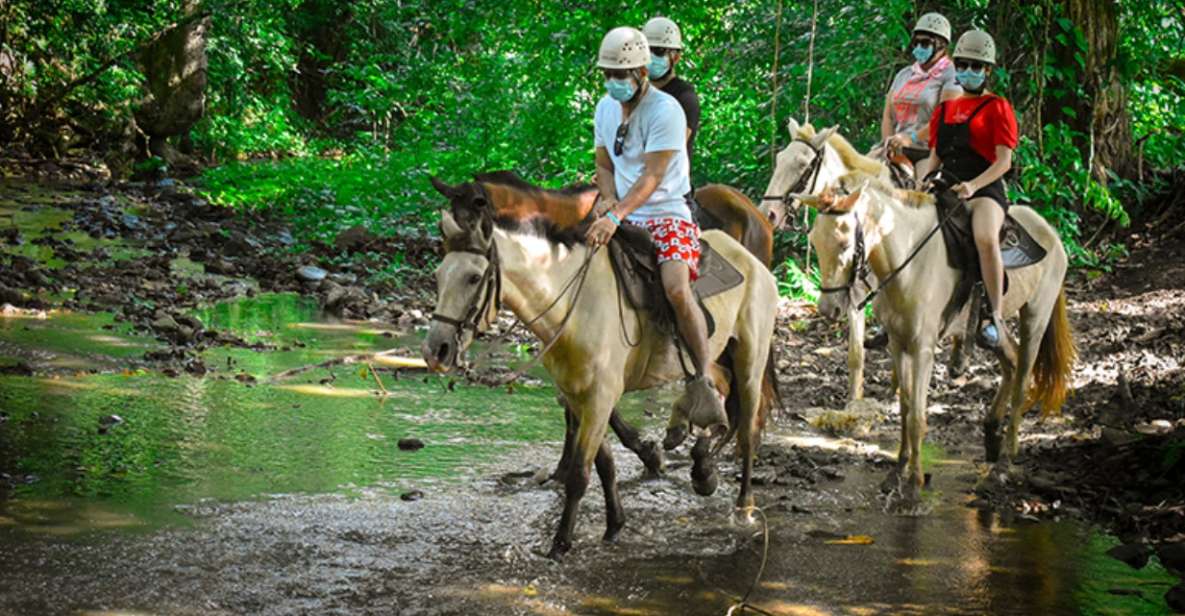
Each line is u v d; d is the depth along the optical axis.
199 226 15.99
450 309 5.49
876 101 14.17
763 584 5.88
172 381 9.21
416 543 6.25
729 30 14.56
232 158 23.08
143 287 12.36
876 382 10.21
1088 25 15.12
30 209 16.11
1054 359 8.32
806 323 12.12
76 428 7.89
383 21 26.25
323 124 27.91
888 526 6.81
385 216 16.45
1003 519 6.98
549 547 6.25
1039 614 5.60
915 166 9.02
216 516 6.51
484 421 8.66
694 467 6.77
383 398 9.15
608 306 5.96
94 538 6.11
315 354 10.36
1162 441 7.76
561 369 5.97
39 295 11.66
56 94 19.75
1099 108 15.36
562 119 15.30
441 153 17.41
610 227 5.79
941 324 7.52
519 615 5.41
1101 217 15.30
